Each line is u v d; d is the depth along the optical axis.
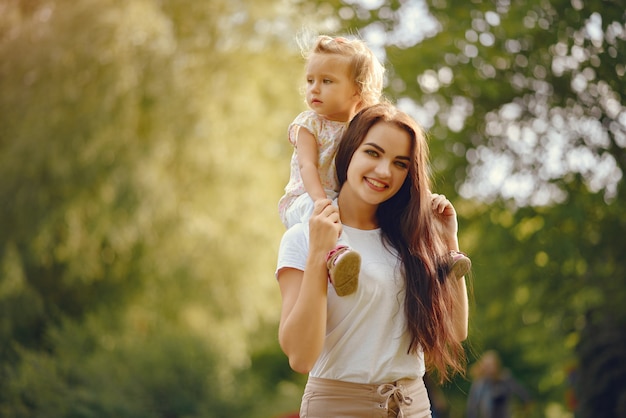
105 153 14.14
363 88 3.24
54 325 13.43
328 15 10.02
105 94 14.23
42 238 14.20
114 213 14.17
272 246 15.27
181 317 14.85
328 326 3.06
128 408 11.91
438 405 9.70
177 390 12.34
